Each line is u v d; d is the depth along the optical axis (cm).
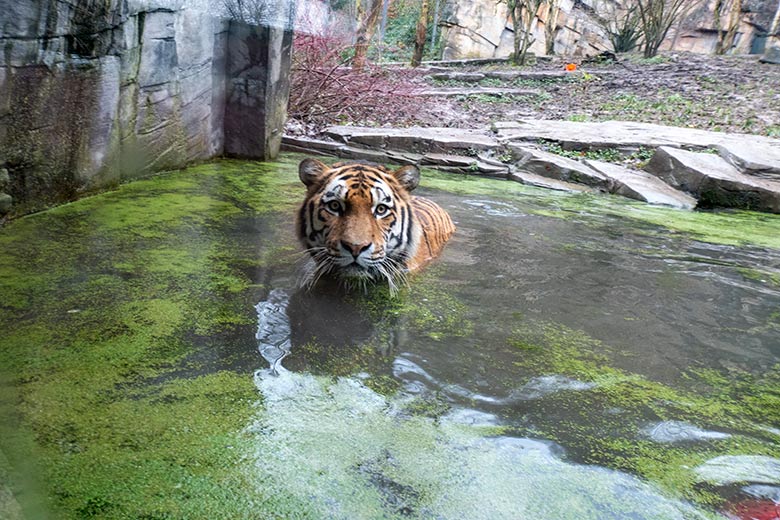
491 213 679
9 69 459
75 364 282
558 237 587
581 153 1065
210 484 206
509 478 220
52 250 440
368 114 1321
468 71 2180
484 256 505
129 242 471
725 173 880
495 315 379
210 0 792
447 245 531
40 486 196
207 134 841
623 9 2986
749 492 221
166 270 418
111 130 614
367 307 380
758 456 245
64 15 501
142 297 368
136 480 205
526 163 980
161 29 679
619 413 272
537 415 265
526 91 1794
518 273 465
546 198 808
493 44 2911
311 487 208
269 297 384
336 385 279
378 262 406
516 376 300
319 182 450
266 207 614
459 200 743
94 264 418
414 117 1341
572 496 213
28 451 214
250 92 866
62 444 220
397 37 3077
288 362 299
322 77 1274
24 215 515
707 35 3170
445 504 204
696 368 324
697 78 1966
